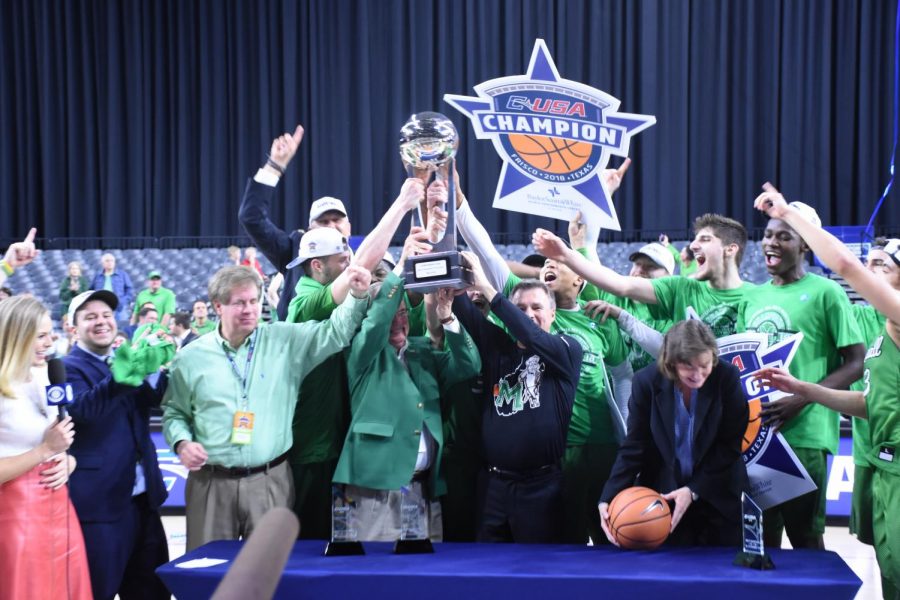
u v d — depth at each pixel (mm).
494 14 14328
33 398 2873
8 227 15234
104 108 15156
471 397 3502
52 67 15172
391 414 3207
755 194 13867
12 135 15344
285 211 14914
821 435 3336
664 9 13773
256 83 14969
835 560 2568
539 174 3590
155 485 3205
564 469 3631
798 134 13625
